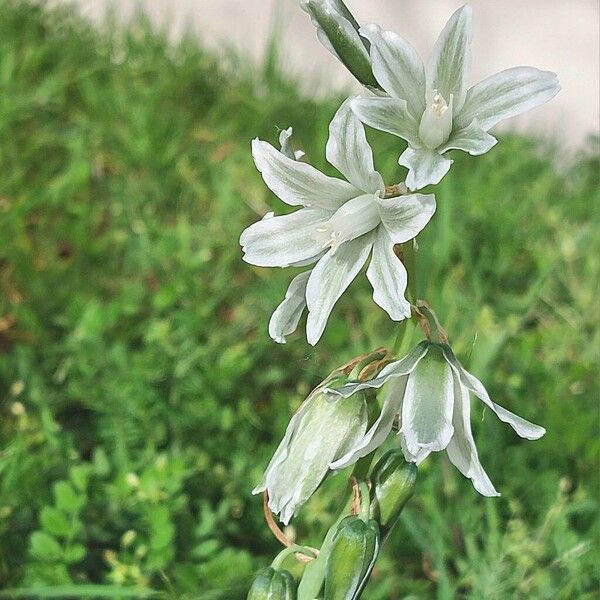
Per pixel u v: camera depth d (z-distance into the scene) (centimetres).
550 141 77
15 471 34
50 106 61
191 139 63
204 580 32
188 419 39
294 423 20
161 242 48
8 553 33
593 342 48
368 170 19
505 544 33
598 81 84
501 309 52
